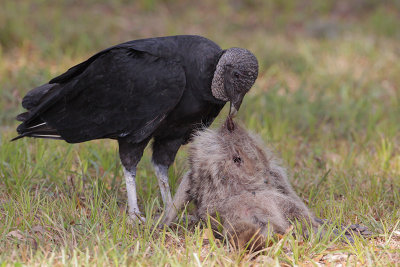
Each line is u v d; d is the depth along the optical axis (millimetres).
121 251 9977
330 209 12219
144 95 11891
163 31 30250
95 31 28016
